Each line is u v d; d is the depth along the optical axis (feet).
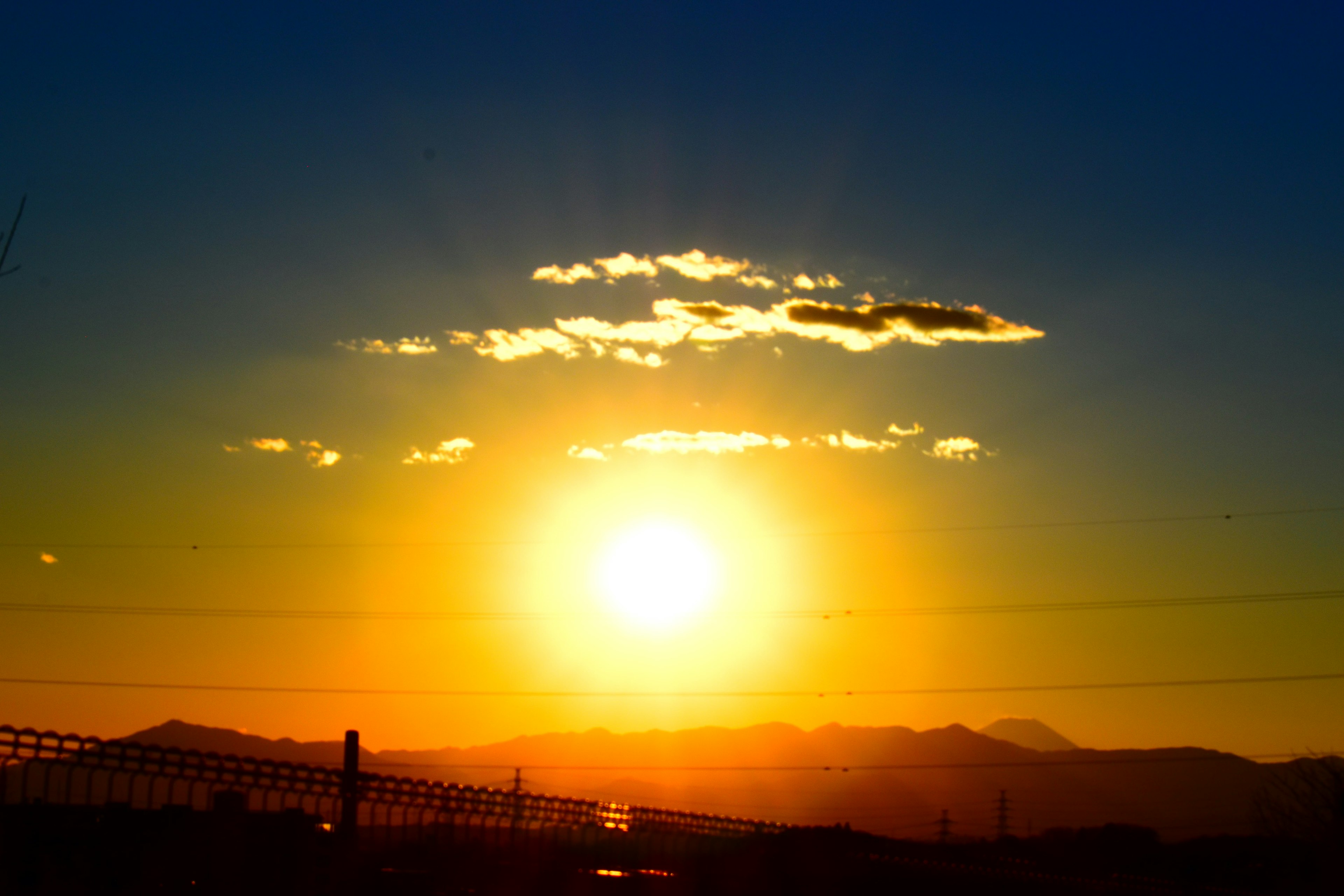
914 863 118.01
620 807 93.66
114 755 65.82
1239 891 154.10
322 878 72.69
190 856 66.95
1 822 60.70
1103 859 164.14
